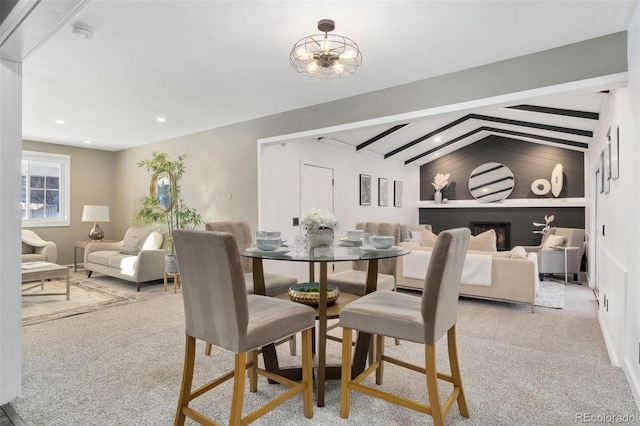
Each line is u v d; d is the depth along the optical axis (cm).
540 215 768
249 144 502
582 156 725
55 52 287
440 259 166
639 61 215
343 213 653
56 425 187
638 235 216
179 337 316
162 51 286
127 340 308
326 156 612
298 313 191
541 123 608
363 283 267
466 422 189
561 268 578
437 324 170
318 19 240
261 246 225
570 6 226
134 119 498
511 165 803
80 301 439
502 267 413
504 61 307
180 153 602
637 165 221
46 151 657
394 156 789
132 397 214
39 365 257
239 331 160
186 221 538
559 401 210
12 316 214
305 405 194
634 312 225
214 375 243
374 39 269
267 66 317
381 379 230
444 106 338
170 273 489
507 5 225
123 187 728
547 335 324
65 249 682
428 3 223
